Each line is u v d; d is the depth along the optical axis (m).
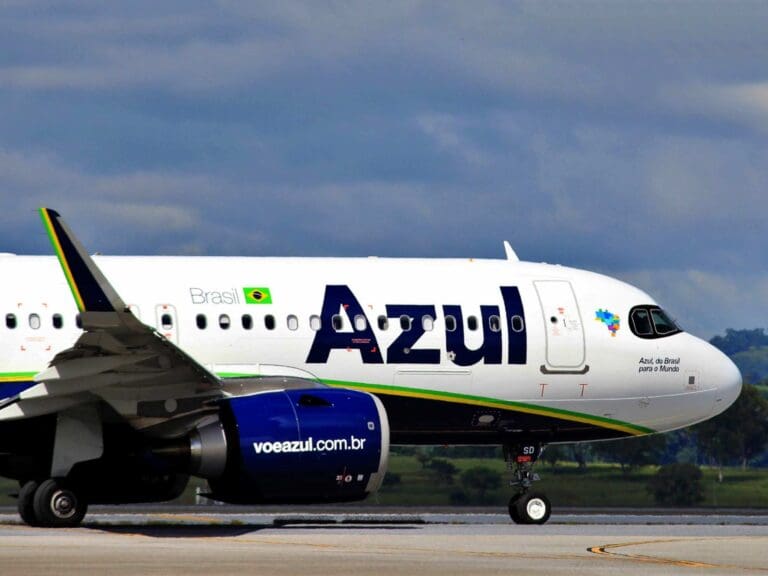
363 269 95.56
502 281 98.19
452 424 96.31
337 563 66.31
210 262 92.94
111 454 86.38
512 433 98.31
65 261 77.81
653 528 95.94
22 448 87.25
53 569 62.25
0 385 86.75
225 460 83.31
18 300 87.94
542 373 97.50
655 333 101.19
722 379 102.81
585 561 70.12
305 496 84.75
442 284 96.56
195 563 65.19
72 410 85.06
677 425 103.06
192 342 89.88
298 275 93.69
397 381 94.06
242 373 90.50
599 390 99.25
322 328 92.44
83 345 79.88
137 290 89.94
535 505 99.56
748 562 71.56
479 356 95.81
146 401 84.44
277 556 69.12
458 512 138.50
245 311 91.25
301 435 83.75
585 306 99.44
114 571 61.75
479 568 65.44
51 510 85.12
